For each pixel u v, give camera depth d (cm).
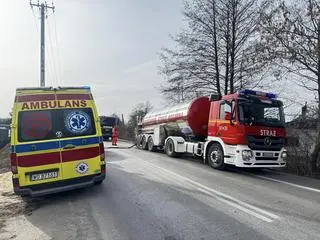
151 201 836
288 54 1494
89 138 912
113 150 2220
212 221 680
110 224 678
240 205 796
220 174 1245
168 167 1389
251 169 1422
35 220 735
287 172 1415
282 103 1343
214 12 2320
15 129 848
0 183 1124
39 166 857
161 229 640
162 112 2062
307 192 957
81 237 615
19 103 862
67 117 896
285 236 599
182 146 1725
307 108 1569
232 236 600
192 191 940
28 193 846
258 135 1266
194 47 2428
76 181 892
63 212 779
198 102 1692
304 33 1463
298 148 1502
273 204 812
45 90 888
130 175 1195
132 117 4056
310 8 1434
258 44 1585
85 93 931
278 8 1491
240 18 2270
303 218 702
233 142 1279
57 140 877
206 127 1680
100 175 923
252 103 1288
